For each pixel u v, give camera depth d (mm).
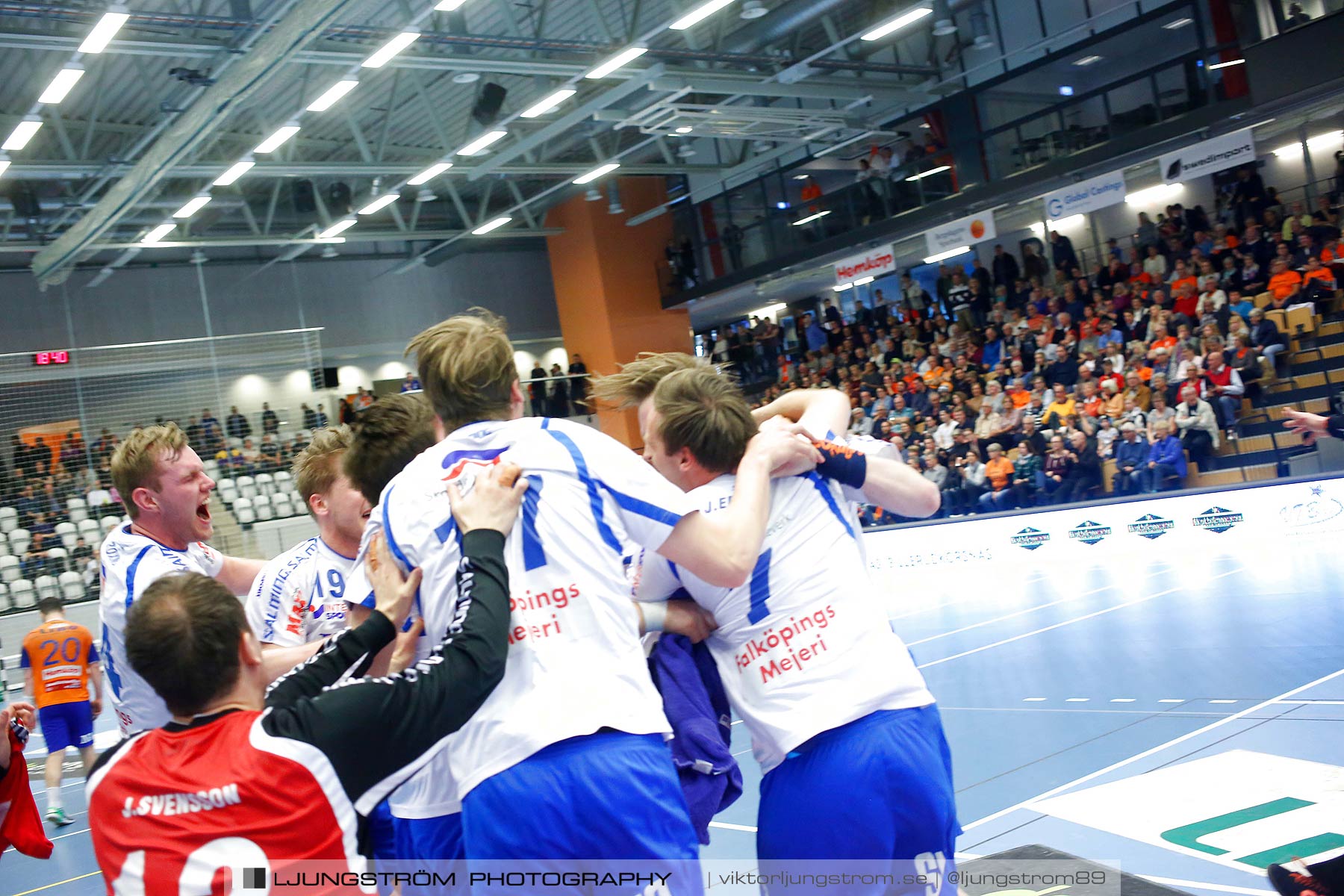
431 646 2072
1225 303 15453
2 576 15602
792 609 2264
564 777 1821
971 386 18469
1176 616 8664
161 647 1845
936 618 11148
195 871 1761
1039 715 6137
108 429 16703
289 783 1774
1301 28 15000
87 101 16656
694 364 2641
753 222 23156
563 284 25828
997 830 4152
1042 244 21078
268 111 18188
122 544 3123
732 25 17453
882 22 15312
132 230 20984
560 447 2043
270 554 16141
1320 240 15578
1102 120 17531
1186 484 13789
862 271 21812
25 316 21891
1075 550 14133
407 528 2059
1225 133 16703
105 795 1866
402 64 14281
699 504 2355
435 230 24844
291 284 25219
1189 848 3578
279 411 17500
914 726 2219
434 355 2145
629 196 25094
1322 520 11656
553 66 15359
